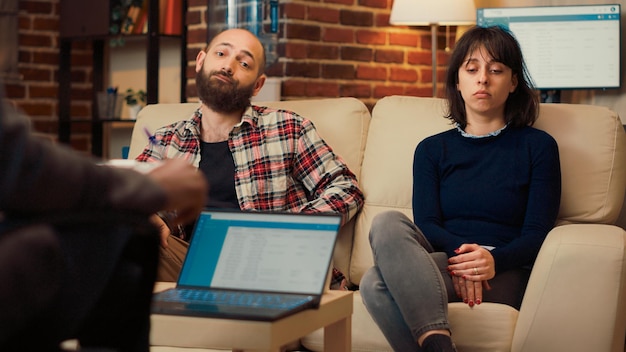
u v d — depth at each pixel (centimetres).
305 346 231
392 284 203
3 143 76
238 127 269
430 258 206
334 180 263
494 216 236
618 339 200
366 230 260
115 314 89
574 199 245
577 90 435
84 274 83
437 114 263
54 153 81
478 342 206
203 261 159
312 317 144
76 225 82
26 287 77
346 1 470
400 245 206
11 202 78
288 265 152
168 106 304
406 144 264
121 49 544
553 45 414
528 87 245
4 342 77
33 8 554
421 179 246
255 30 441
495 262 219
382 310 207
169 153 272
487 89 239
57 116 565
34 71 556
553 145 238
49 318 82
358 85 479
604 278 196
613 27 409
